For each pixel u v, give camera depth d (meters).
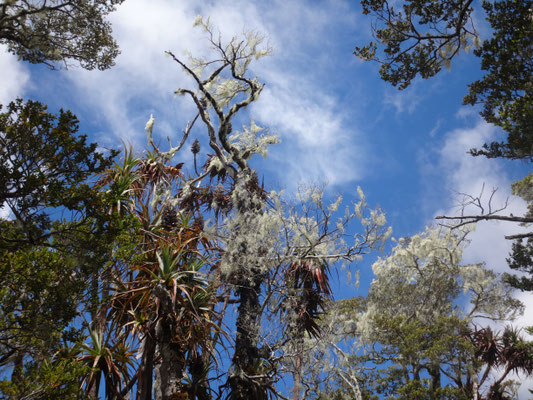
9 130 8.13
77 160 8.51
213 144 16.45
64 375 8.49
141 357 12.27
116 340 12.85
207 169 19.34
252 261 13.48
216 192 17.53
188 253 14.18
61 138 8.30
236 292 14.27
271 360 13.29
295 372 13.06
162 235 14.28
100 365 12.32
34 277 8.48
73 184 8.60
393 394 17.33
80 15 10.30
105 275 12.35
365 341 17.47
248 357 13.31
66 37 10.53
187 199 18.05
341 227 13.23
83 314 9.19
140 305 12.68
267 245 13.58
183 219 15.71
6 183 7.98
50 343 8.67
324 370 13.38
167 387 11.99
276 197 13.51
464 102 13.59
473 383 18.47
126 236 9.62
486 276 20.73
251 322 13.49
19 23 9.23
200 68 16.73
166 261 12.85
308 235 13.27
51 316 8.51
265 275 13.84
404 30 13.67
